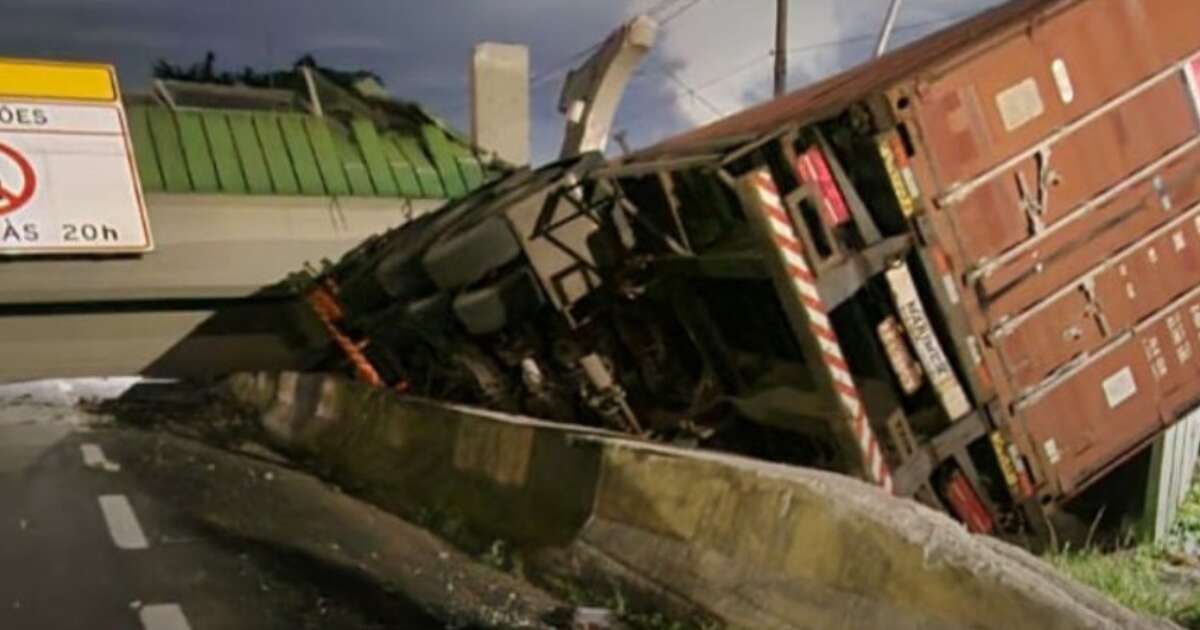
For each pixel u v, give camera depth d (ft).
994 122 28.63
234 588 24.43
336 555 27.58
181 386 69.15
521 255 38.45
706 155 31.68
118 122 72.38
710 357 35.99
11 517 31.58
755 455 35.27
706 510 21.24
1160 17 30.60
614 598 22.22
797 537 18.97
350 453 42.01
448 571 26.00
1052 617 15.33
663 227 36.37
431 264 39.73
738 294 34.24
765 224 27.86
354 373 53.26
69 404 62.80
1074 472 29.55
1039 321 29.12
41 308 68.90
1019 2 38.34
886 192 28.35
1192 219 30.94
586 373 38.22
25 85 69.92
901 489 28.17
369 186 79.10
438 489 32.55
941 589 16.46
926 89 28.04
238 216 73.92
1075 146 29.48
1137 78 30.19
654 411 38.11
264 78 81.61
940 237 28.09
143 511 32.53
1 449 45.11
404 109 84.58
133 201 71.05
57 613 22.45
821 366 27.81
